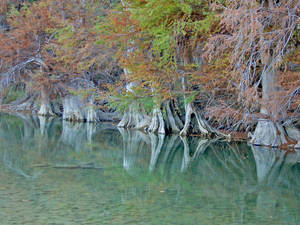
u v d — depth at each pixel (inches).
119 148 701.3
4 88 1360.7
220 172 510.3
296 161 589.6
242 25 497.7
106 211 330.6
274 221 312.5
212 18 633.6
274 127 704.4
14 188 394.9
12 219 303.6
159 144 762.2
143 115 1017.5
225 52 634.8
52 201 354.6
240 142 781.9
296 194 398.3
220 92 804.6
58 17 1130.7
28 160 551.2
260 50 507.8
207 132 852.0
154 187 418.6
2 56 1197.7
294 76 592.4
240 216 323.6
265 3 618.8
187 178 471.2
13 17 1239.5
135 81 882.1
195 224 301.0
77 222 301.0
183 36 741.9
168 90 776.3
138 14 716.7
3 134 844.0
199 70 735.1
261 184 444.5
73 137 836.0
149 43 807.1
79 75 1170.6
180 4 655.8
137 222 303.3
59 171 484.7
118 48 931.3
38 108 1482.5
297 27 574.6
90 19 1077.8
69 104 1220.5
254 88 533.0
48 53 1206.3
